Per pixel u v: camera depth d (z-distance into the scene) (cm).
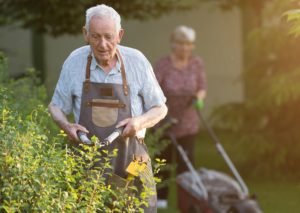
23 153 537
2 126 546
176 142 1012
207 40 2083
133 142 621
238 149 1342
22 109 740
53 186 539
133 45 2100
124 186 612
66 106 632
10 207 517
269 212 1110
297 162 1330
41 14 1155
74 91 622
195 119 1102
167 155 1088
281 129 1334
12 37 2106
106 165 570
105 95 617
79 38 2150
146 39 2102
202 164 1480
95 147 570
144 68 624
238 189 959
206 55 2088
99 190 561
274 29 1297
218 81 2077
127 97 618
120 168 615
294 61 1300
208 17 2080
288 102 1305
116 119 616
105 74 618
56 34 1173
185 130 1095
